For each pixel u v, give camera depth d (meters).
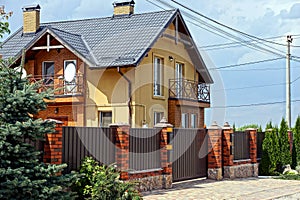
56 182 8.80
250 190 15.53
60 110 22.30
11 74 8.77
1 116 8.45
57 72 22.45
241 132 20.06
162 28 22.30
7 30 10.47
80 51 21.56
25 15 25.41
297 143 23.84
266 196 14.32
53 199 8.52
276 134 21.81
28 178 8.35
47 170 8.59
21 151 8.37
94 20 25.67
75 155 11.84
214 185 16.47
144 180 14.21
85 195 10.98
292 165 23.33
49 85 21.91
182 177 16.75
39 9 25.48
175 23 23.83
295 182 18.39
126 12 24.95
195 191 14.79
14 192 8.09
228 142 18.64
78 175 9.34
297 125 24.14
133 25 23.70
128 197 10.80
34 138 8.75
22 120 8.60
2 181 8.09
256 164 20.62
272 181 18.56
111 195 10.65
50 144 10.67
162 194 13.95
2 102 8.43
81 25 25.45
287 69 28.27
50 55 22.64
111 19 25.14
